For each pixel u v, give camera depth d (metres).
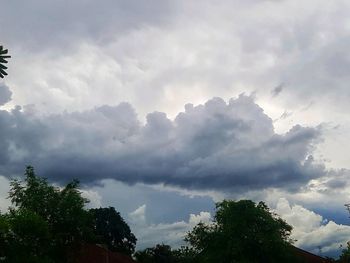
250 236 39.75
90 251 51.66
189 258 42.84
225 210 41.31
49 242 35.00
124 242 81.94
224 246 40.12
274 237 39.59
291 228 42.03
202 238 41.72
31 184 38.38
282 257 40.00
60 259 36.72
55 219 37.03
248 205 40.94
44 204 37.41
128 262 56.03
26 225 33.09
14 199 38.09
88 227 38.53
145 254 76.25
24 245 32.84
